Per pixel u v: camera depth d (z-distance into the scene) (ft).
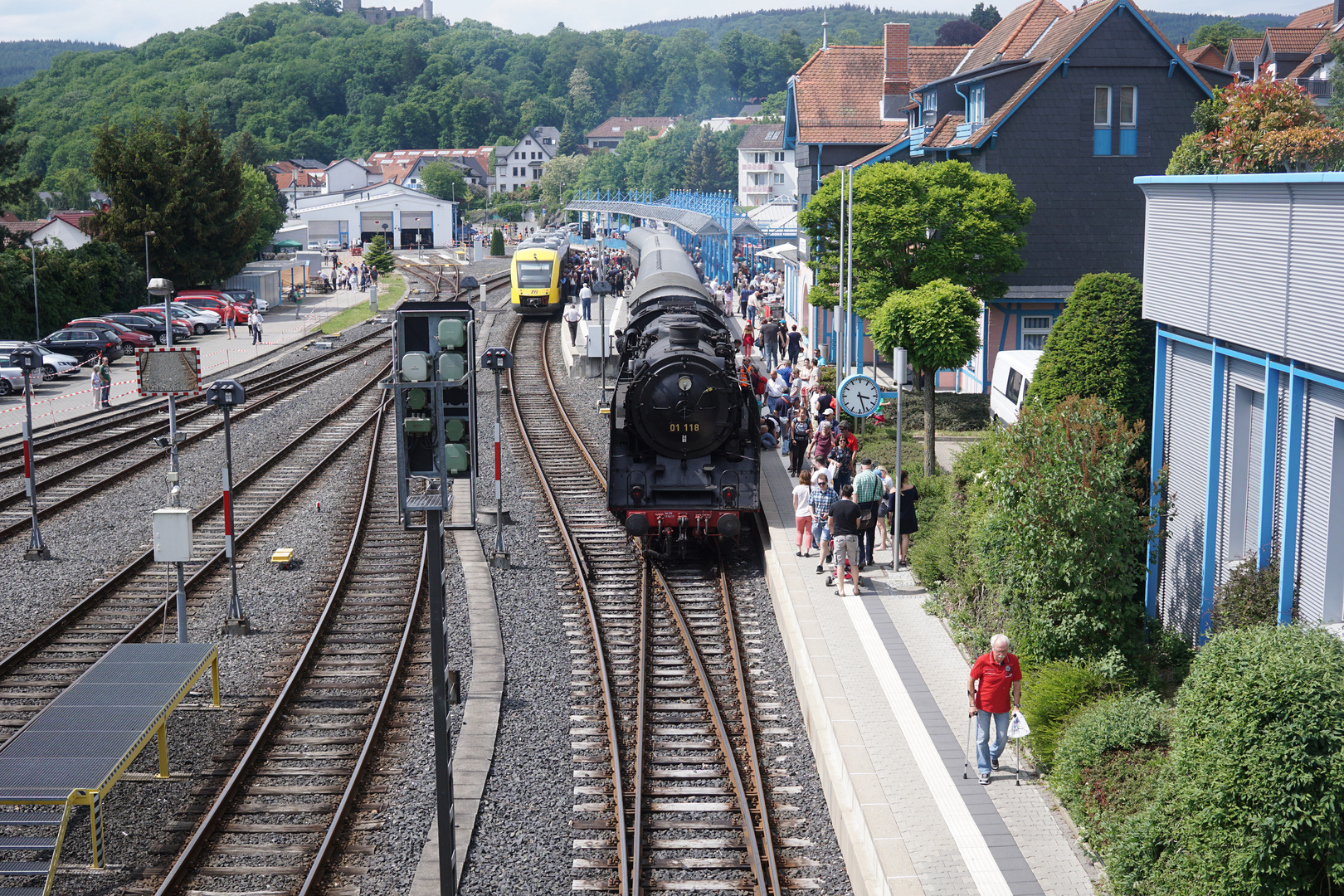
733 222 175.11
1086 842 34.27
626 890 32.71
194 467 88.53
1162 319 48.16
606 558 64.64
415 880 33.55
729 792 38.73
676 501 62.95
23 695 46.96
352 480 84.79
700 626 54.24
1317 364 36.29
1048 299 104.83
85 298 176.96
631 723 43.83
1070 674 41.45
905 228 87.97
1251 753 28.09
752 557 65.62
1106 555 42.93
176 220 197.26
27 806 35.83
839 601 55.11
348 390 125.39
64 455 91.86
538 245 197.98
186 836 36.50
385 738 42.80
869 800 36.63
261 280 219.41
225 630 53.42
